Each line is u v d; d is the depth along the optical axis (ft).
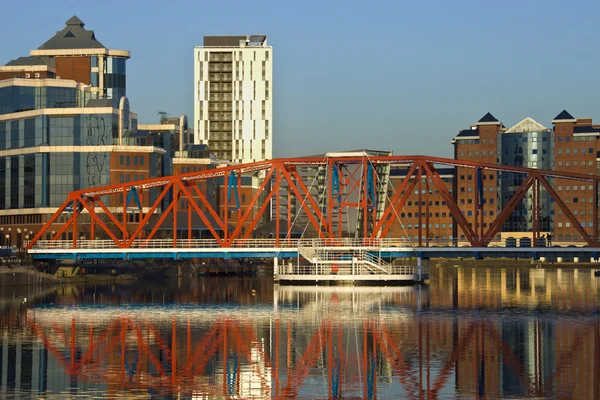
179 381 325.42
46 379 328.29
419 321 471.62
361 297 603.26
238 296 617.62
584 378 325.01
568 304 563.07
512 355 368.68
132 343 403.95
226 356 371.15
